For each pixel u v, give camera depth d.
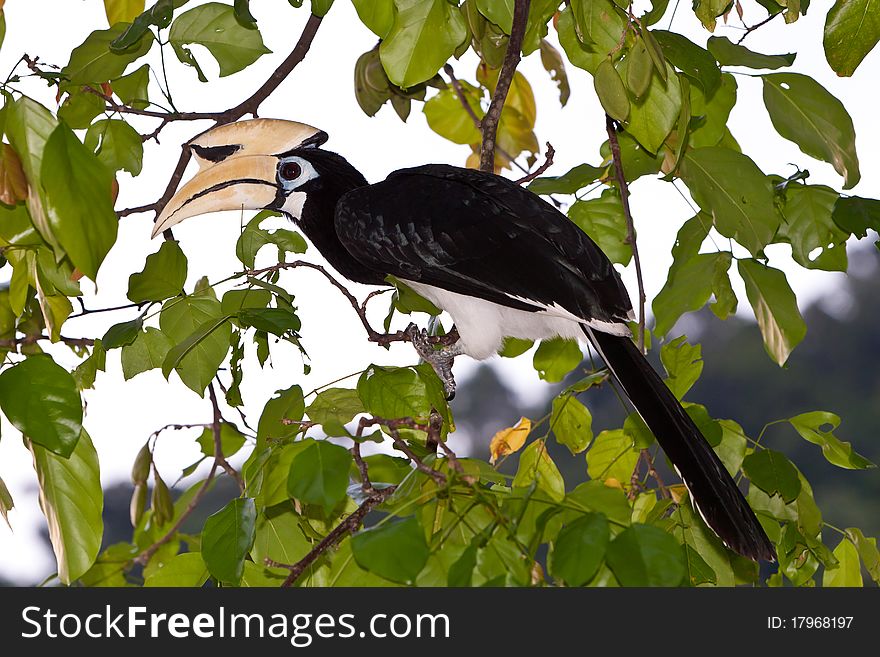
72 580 6.42
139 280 7.46
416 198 8.06
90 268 5.27
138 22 6.83
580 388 7.61
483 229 7.80
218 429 8.65
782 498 7.23
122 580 9.62
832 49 7.02
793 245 8.00
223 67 7.60
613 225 8.28
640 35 6.34
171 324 7.54
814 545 7.43
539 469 7.62
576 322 7.92
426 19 6.96
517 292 7.63
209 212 8.60
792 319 7.76
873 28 6.93
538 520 5.21
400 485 5.70
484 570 4.73
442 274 7.89
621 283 7.71
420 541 4.75
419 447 7.06
